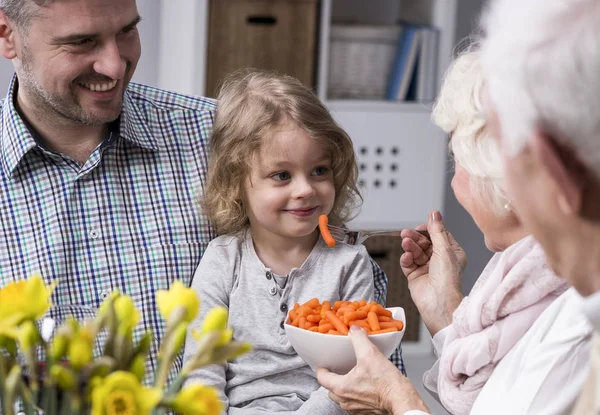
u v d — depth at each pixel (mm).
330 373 1322
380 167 3281
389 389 1250
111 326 844
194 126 1658
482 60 828
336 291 1552
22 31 1394
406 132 3273
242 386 1506
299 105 1529
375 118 3244
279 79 1602
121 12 1383
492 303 1225
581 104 720
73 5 1343
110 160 1572
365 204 3293
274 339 1516
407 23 3445
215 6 3037
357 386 1282
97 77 1410
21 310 849
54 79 1400
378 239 3328
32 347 814
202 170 1639
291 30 3125
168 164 1617
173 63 3143
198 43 2998
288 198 1519
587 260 795
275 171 1512
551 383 1103
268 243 1572
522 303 1211
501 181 1178
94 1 1346
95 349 984
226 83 1743
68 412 814
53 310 1106
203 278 1550
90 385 803
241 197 1573
